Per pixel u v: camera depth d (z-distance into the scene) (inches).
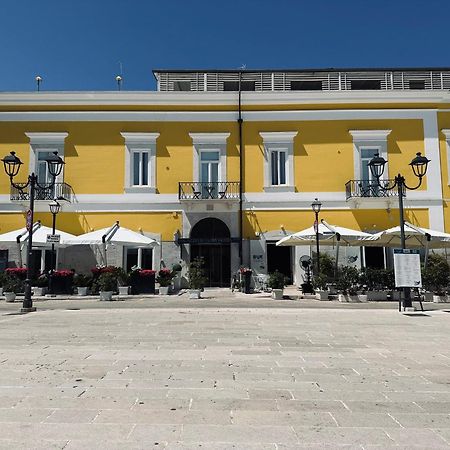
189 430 154.3
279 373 229.6
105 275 653.3
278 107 873.5
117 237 716.0
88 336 336.2
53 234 705.0
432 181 855.7
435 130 868.6
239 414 170.2
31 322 411.8
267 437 148.6
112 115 871.1
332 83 975.0
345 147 864.9
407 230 660.7
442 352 284.2
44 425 158.4
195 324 400.5
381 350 289.3
